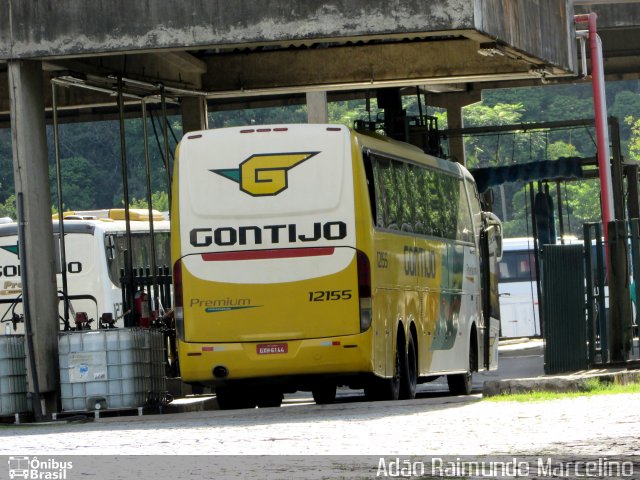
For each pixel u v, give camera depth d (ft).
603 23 304.09
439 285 219.20
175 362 232.12
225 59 280.72
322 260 178.19
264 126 180.86
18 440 145.07
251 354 178.19
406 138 324.60
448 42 269.64
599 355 197.47
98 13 194.80
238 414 173.06
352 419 146.72
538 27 231.71
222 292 179.22
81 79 226.17
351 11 191.72
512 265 522.06
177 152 181.98
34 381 193.77
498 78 273.95
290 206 179.11
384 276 184.85
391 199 193.47
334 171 179.42
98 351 190.90
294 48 277.44
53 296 199.11
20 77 196.75
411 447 110.52
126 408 190.90
